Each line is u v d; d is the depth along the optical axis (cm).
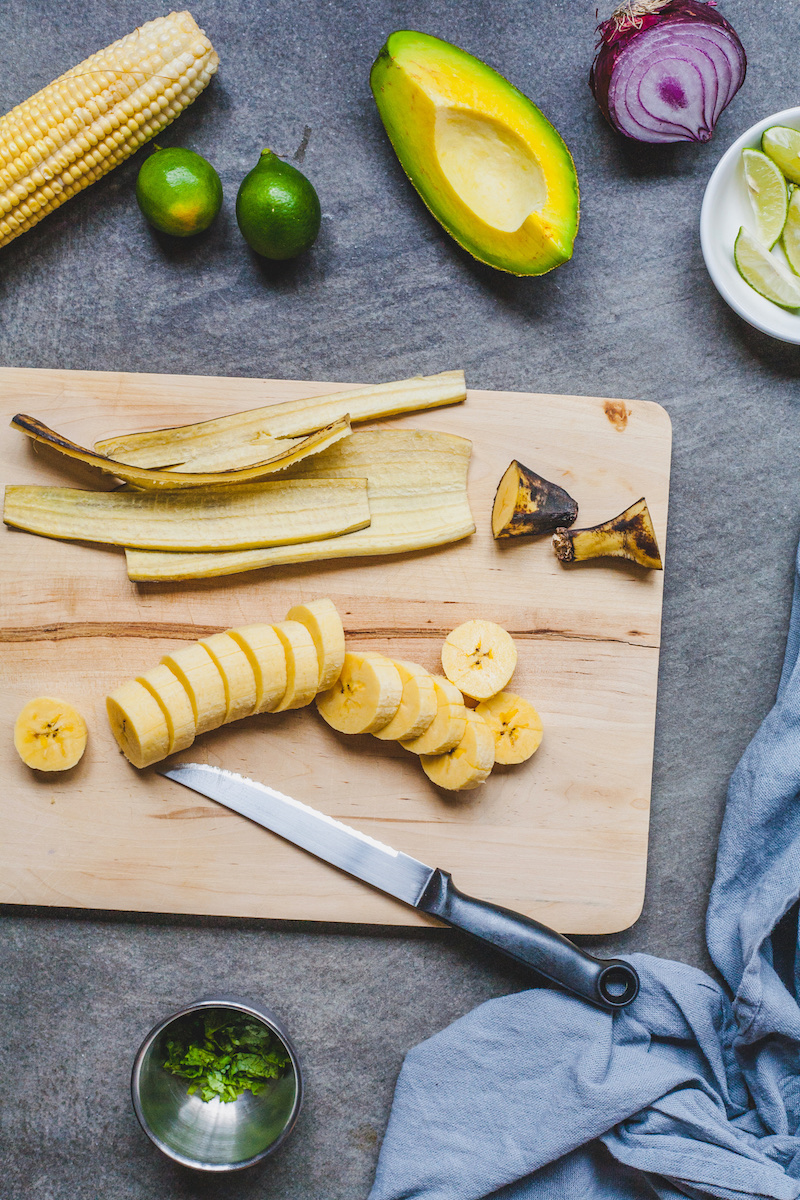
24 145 72
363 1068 75
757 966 74
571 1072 73
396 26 76
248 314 76
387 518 73
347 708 73
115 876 73
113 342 76
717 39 73
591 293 77
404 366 76
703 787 77
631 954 75
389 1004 75
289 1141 75
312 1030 75
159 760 73
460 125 73
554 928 74
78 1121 75
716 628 77
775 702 76
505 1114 73
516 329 77
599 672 75
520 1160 73
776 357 77
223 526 73
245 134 76
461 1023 74
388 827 74
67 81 72
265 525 73
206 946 75
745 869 76
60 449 71
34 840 73
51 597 73
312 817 73
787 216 75
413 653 74
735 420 77
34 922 75
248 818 74
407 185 76
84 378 73
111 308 76
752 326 77
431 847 74
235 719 72
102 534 73
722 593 77
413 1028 75
